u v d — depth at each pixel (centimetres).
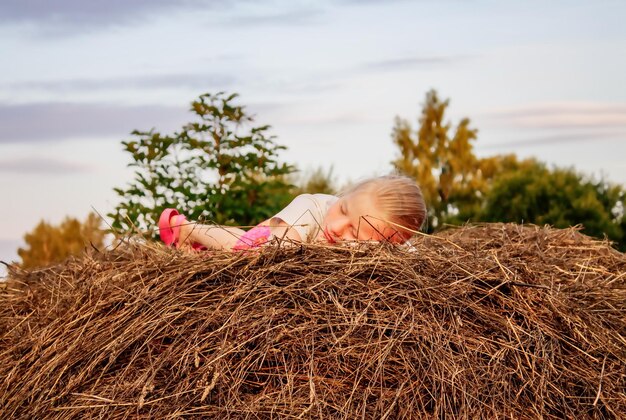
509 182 1027
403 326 278
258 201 620
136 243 363
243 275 297
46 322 317
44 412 281
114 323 293
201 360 272
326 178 895
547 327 290
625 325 315
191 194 581
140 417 266
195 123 600
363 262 299
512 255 373
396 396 261
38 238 729
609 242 438
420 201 365
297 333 275
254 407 261
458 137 1224
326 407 261
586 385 280
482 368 272
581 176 1028
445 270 303
